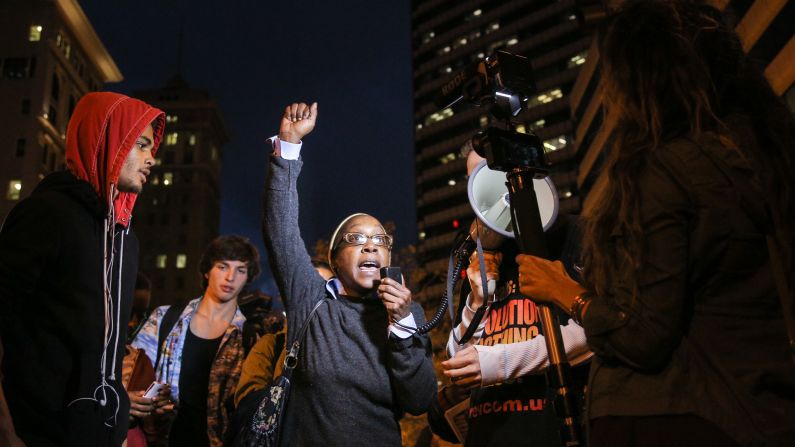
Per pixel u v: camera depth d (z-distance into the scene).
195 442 4.05
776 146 1.60
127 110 2.70
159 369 4.12
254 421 2.91
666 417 1.49
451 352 2.96
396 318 2.86
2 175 48.34
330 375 2.95
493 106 2.13
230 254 4.45
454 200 69.81
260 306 4.58
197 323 4.36
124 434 2.58
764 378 1.43
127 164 2.71
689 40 1.66
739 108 1.68
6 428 1.90
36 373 2.27
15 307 2.23
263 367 3.48
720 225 1.50
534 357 2.38
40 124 49.75
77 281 2.39
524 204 1.91
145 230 77.81
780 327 1.49
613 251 1.65
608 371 1.61
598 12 1.91
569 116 63.16
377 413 2.94
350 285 3.25
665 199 1.54
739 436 1.39
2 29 51.25
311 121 3.29
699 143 1.59
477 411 2.60
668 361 1.52
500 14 73.50
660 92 1.67
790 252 1.48
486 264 2.68
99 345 2.43
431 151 73.56
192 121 81.81
